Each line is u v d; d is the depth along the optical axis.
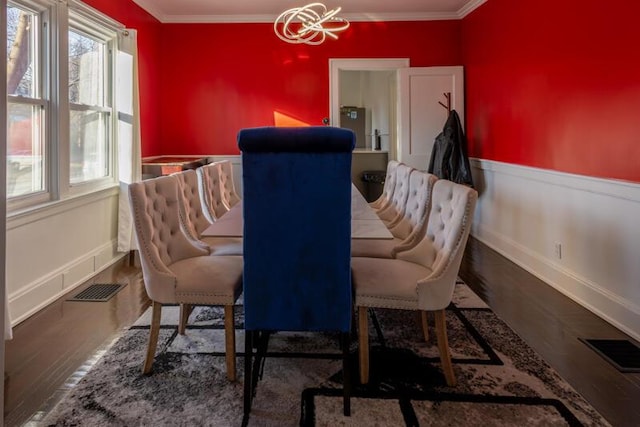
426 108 5.03
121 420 1.60
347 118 7.64
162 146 5.16
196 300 1.88
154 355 1.96
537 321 2.52
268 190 1.54
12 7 2.60
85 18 3.27
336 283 1.62
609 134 2.52
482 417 1.62
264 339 1.98
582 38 2.77
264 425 1.58
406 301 1.83
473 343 2.24
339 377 1.92
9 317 2.22
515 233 3.82
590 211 2.73
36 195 2.79
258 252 1.60
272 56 5.11
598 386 1.84
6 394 1.75
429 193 2.40
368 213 2.36
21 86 2.70
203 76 5.12
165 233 2.15
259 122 5.17
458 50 5.10
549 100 3.20
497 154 4.18
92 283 3.22
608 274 2.55
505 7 3.95
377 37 5.09
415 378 1.90
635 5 2.29
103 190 3.57
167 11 4.87
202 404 1.70
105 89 3.78
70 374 1.92
